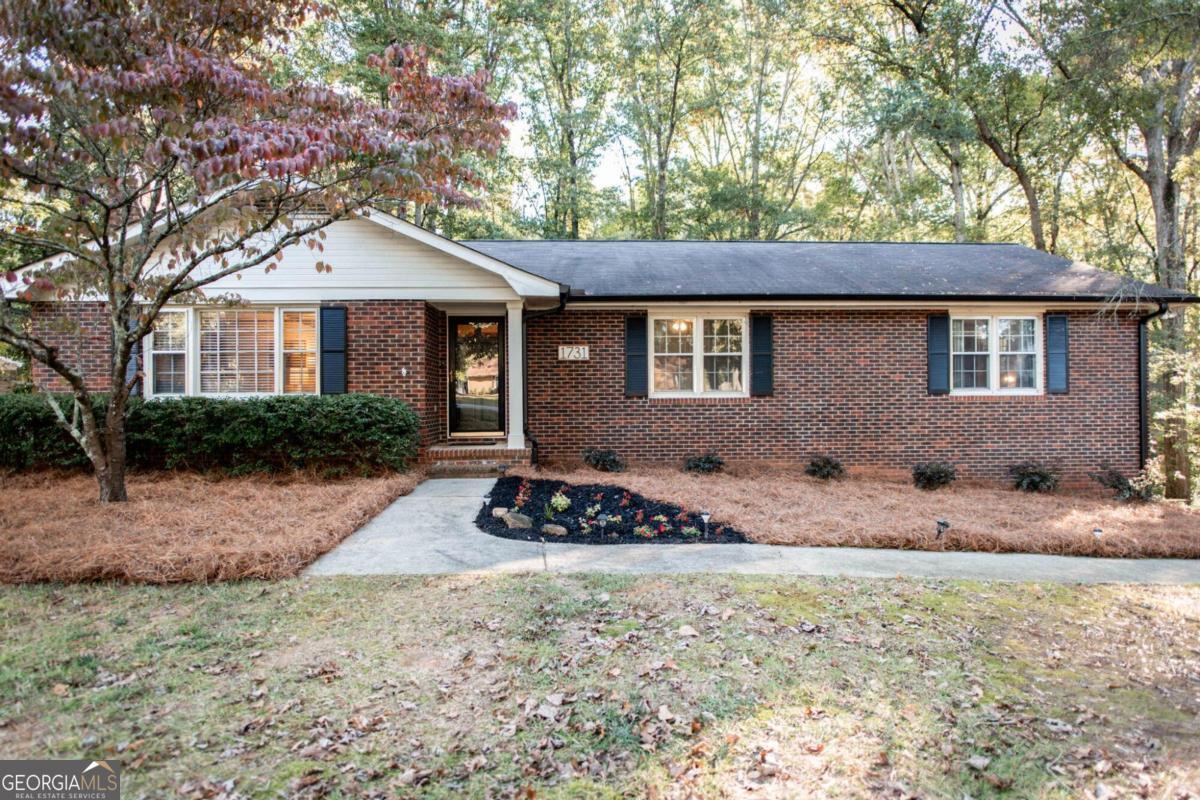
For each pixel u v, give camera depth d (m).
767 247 13.02
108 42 4.57
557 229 24.67
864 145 19.50
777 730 2.80
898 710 2.99
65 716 2.80
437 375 10.51
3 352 11.45
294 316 9.38
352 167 5.52
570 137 25.05
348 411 8.42
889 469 10.34
